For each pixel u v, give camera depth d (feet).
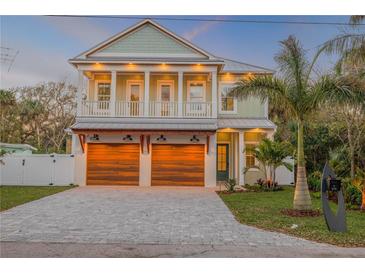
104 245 20.76
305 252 19.39
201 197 43.88
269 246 20.65
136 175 57.93
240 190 51.52
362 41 35.17
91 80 63.16
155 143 58.03
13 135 109.91
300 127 32.07
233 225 26.86
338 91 28.58
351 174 45.47
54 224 26.94
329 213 24.56
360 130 47.57
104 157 58.08
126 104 59.62
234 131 59.57
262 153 51.13
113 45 61.00
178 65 58.80
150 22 60.80
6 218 29.35
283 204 37.37
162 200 41.01
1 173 57.26
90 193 47.29
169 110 59.98
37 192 47.47
